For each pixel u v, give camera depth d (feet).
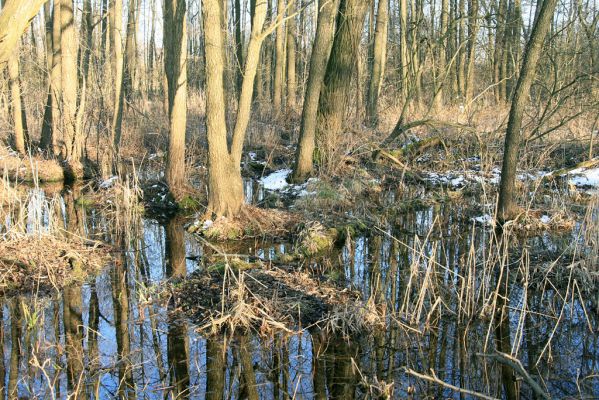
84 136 51.29
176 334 19.93
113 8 58.34
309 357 18.49
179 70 37.42
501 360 13.79
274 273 24.53
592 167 43.65
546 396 13.07
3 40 7.78
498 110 60.39
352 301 22.03
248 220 32.40
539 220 33.12
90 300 22.94
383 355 18.76
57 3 52.49
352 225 32.81
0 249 25.36
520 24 64.49
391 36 97.60
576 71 57.77
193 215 35.63
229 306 20.99
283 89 82.94
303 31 83.51
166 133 59.67
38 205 27.94
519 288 24.35
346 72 45.78
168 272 26.23
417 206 39.29
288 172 45.55
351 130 47.80
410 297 23.48
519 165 43.68
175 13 36.37
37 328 20.21
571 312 21.06
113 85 54.39
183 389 16.53
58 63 53.47
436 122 44.37
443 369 17.79
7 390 16.03
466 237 32.14
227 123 55.88
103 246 29.96
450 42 80.28
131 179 43.24
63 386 16.44
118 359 18.19
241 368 17.78
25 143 56.39
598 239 25.14
